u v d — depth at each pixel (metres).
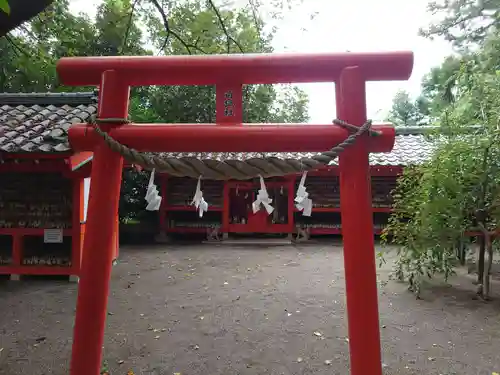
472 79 6.36
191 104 13.25
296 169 2.14
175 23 7.65
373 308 2.19
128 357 3.96
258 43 9.68
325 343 4.32
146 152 2.40
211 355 4.03
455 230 5.81
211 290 6.39
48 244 7.32
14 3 2.31
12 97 8.29
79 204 6.84
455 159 5.78
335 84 2.39
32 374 3.62
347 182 2.26
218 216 12.06
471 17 10.52
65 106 8.16
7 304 5.62
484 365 3.84
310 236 11.83
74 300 5.81
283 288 6.51
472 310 5.41
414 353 4.10
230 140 2.29
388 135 2.28
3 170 6.64
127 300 5.84
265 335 4.54
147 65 2.38
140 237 11.71
